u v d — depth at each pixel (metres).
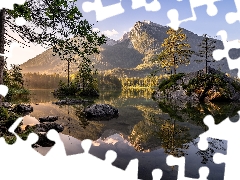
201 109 21.73
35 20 6.41
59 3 5.75
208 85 32.31
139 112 20.59
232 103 28.59
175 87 37.38
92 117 17.70
